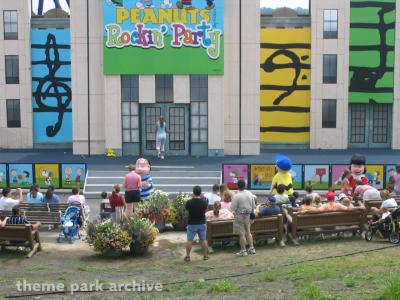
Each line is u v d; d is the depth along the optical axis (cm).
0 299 1005
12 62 3406
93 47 3047
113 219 1655
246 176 2378
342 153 3244
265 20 3409
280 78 3434
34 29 3394
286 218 1548
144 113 3053
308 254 1337
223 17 2984
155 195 1797
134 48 2994
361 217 1533
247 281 1086
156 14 2977
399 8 3378
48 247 1538
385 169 2297
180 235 1694
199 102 3044
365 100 3438
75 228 1602
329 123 3444
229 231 1467
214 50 3000
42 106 3434
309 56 3412
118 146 3047
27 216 1703
